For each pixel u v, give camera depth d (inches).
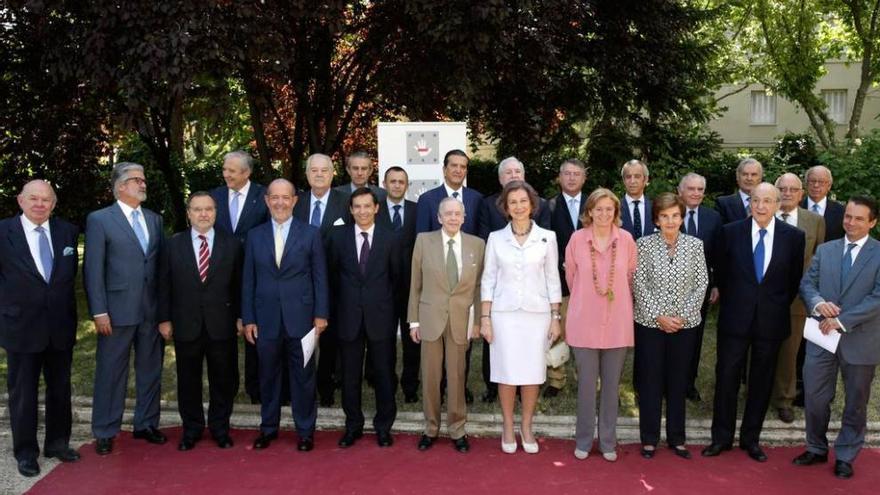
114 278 197.6
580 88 449.7
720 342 198.1
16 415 185.9
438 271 197.2
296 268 199.3
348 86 425.4
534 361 195.8
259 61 326.6
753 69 779.4
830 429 216.7
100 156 443.2
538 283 196.4
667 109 461.4
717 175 524.1
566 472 186.9
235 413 227.8
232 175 225.8
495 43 324.2
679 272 190.9
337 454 198.2
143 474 184.9
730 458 196.2
